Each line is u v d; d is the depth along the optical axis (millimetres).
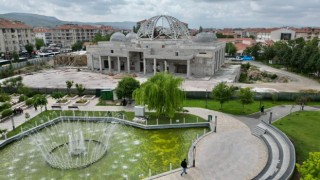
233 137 28484
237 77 67688
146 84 34094
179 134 30859
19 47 115875
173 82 33375
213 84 53812
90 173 22578
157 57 63656
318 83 55531
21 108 39500
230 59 100188
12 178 22109
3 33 106250
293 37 145500
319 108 38406
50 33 164625
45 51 126938
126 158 25156
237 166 22375
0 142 28250
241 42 133375
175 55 64125
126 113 37562
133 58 72000
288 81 59469
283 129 30062
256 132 29594
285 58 75188
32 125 33469
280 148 25109
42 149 27625
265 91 46656
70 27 163250
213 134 29453
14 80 51531
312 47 67062
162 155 25641
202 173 21453
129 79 41188
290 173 20578
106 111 38719
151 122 33719
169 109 33000
